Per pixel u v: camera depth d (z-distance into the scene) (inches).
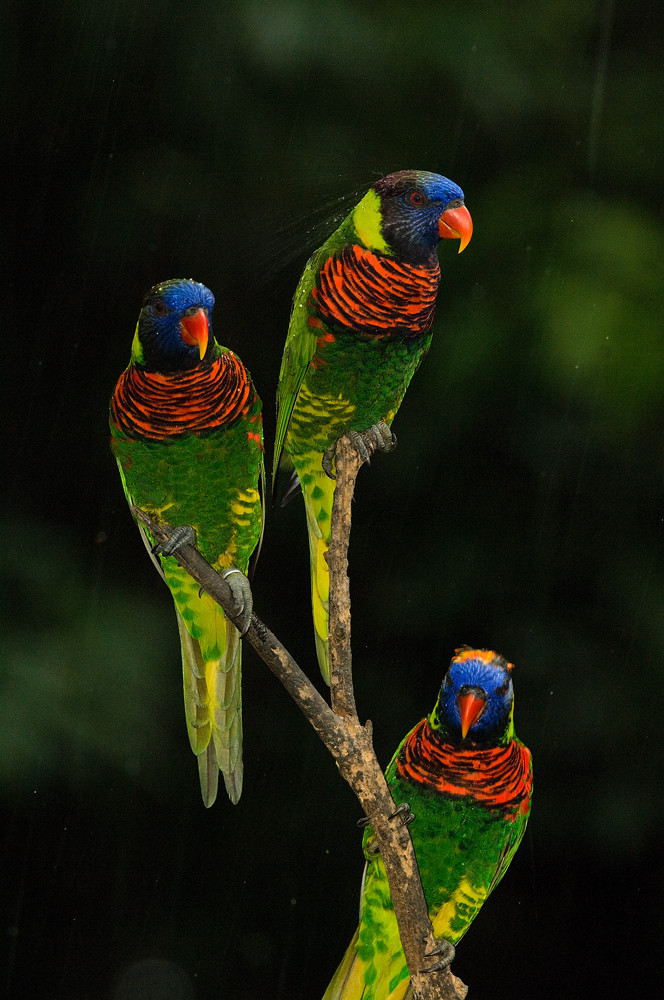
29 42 431.2
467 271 418.6
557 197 422.6
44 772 353.7
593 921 506.9
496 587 451.5
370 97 431.8
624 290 393.4
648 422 406.3
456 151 437.7
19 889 485.4
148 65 433.4
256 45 406.6
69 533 428.8
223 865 491.8
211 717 265.6
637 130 433.1
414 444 437.4
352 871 484.1
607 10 437.1
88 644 389.1
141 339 262.5
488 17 432.5
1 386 450.9
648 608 438.6
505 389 411.5
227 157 434.3
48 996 477.4
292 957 483.2
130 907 490.9
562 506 452.1
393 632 458.9
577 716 436.1
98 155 435.8
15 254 450.3
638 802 430.3
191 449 270.4
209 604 267.3
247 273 444.5
